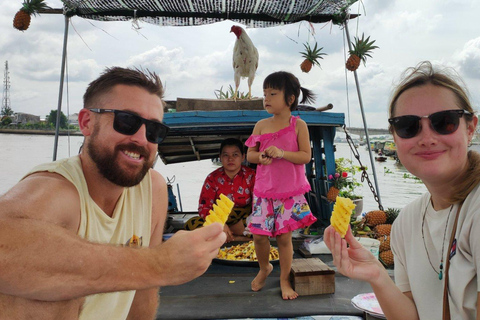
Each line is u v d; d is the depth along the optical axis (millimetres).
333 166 5164
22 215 1218
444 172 1506
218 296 3209
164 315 2861
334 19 5199
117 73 1604
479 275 1380
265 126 3555
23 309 1330
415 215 1812
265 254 3332
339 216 1646
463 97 1545
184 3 4875
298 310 2906
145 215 1921
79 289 1157
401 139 1582
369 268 1719
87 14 5086
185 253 1250
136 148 1569
